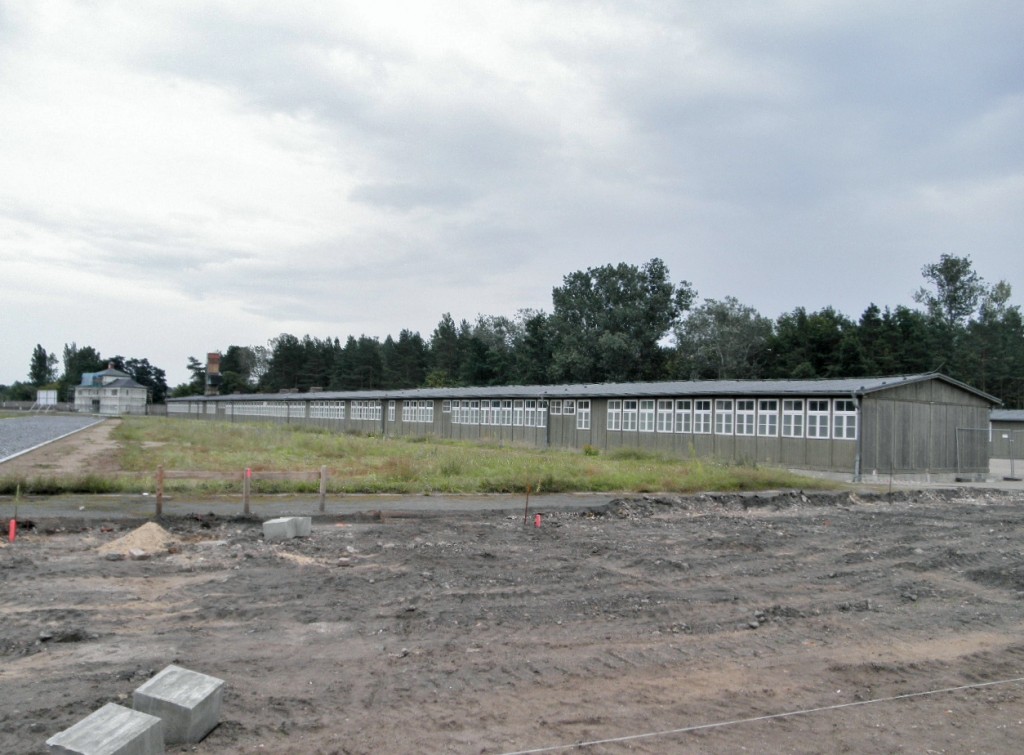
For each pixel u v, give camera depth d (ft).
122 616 28.53
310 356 450.71
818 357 244.42
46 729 18.72
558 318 286.66
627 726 20.10
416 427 193.06
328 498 62.85
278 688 21.98
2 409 443.73
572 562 39.83
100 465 91.25
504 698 21.71
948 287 285.64
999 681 24.39
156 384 511.81
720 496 69.10
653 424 125.49
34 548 41.06
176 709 18.43
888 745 19.53
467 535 47.93
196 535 45.93
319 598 31.58
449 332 412.57
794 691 22.97
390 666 23.98
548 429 148.77
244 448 121.60
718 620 29.91
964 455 112.16
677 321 281.33
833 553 44.60
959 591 36.01
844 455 97.50
